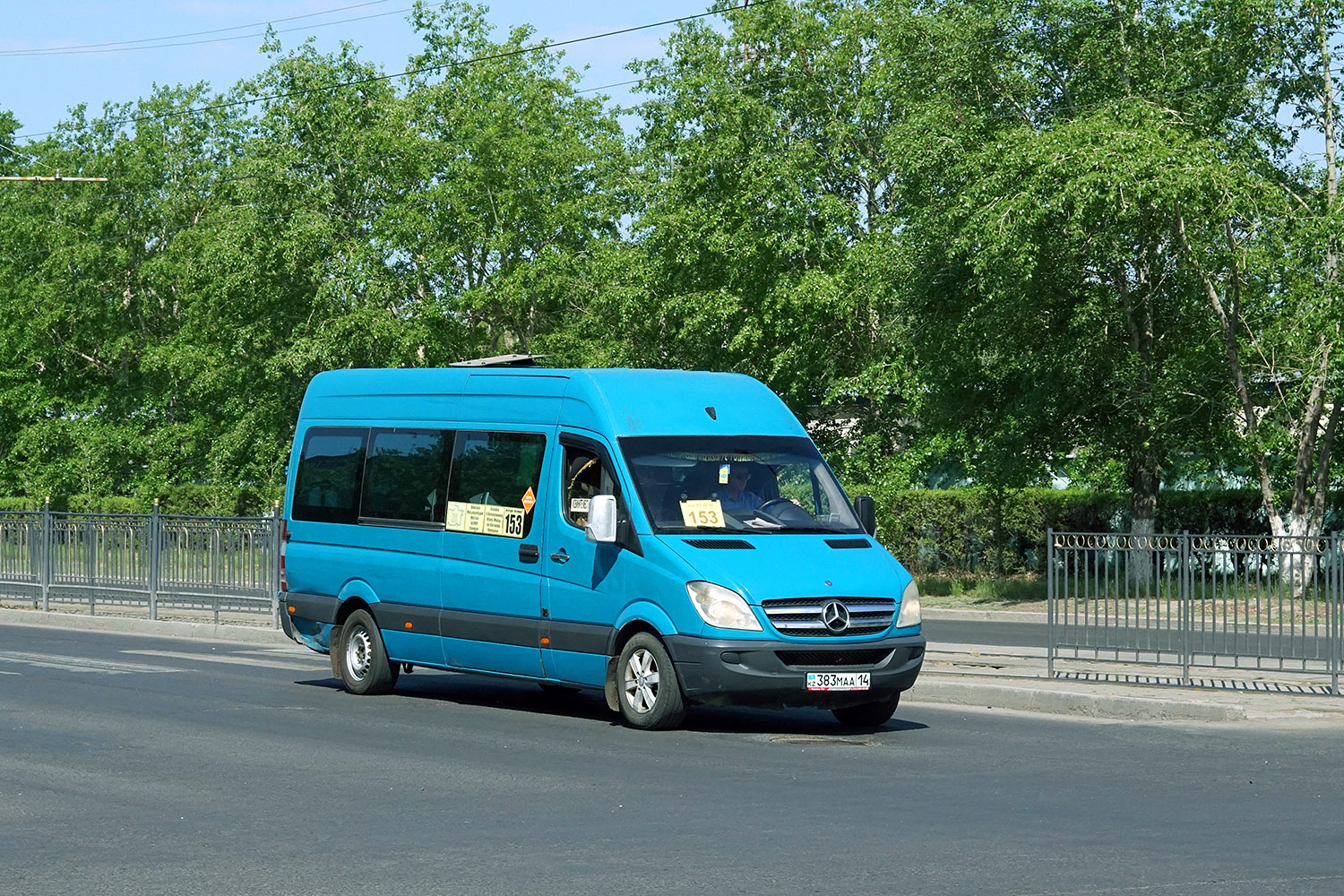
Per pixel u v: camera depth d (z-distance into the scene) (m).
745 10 38.94
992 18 30.30
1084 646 15.88
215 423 57.53
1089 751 11.85
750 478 13.69
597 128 47.69
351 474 16.34
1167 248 29.91
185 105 60.41
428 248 43.69
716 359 37.25
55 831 8.84
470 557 14.76
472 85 44.28
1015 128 29.03
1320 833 8.63
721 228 36.25
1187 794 9.94
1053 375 30.78
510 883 7.50
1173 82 29.53
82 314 58.16
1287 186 29.83
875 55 38.91
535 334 46.69
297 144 44.84
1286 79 29.80
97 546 24.78
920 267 30.72
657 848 8.32
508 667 14.38
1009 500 35.09
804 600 12.59
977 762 11.34
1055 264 28.95
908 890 7.32
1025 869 7.74
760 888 7.38
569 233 45.19
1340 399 27.64
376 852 8.24
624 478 13.38
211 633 22.55
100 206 58.97
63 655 19.52
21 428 61.06
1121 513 34.19
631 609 13.12
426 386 15.80
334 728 13.27
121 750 11.91
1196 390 30.31
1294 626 14.62
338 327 42.19
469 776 10.73
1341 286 26.05
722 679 12.43
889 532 35.88
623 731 13.07
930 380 32.34
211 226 53.22
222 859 8.09
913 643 12.95
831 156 39.25
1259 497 33.03
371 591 15.76
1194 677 15.47
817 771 10.96
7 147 65.31
